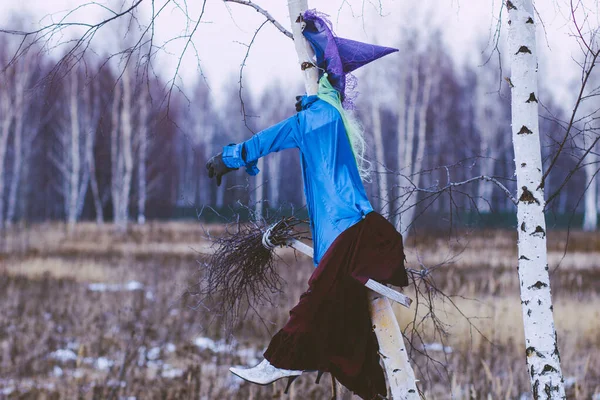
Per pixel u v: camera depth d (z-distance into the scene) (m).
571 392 6.98
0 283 14.17
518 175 3.42
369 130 31.52
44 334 9.85
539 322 3.34
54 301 12.37
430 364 7.85
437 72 32.59
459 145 29.86
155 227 30.69
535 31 3.47
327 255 3.05
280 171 47.56
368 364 3.18
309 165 3.17
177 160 47.12
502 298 11.67
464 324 9.75
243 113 3.59
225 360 8.26
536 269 3.36
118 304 11.85
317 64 3.37
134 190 44.81
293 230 3.48
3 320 10.49
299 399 6.71
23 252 19.92
